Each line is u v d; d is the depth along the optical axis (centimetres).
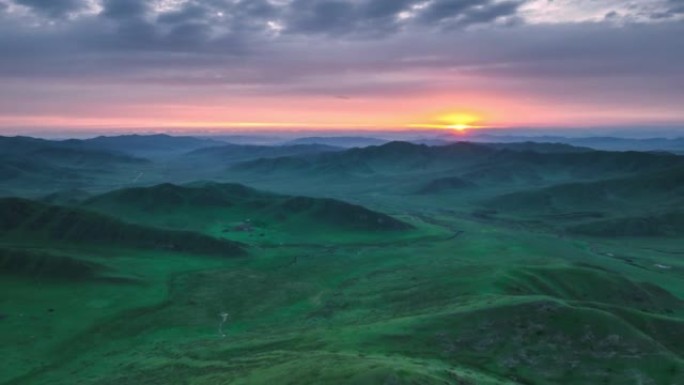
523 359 8712
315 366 7056
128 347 10731
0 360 9819
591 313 9438
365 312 12356
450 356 8731
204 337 11269
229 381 7306
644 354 8694
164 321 12238
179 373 8562
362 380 6150
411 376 6312
